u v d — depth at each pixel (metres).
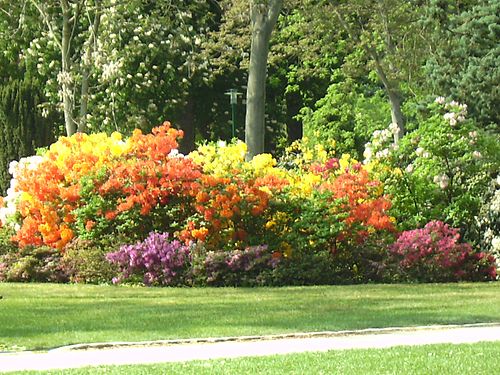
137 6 34.84
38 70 37.06
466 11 36.06
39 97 39.03
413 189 22.77
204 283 20.16
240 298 17.14
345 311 15.00
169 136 21.88
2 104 38.84
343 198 21.05
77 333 13.11
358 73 43.78
